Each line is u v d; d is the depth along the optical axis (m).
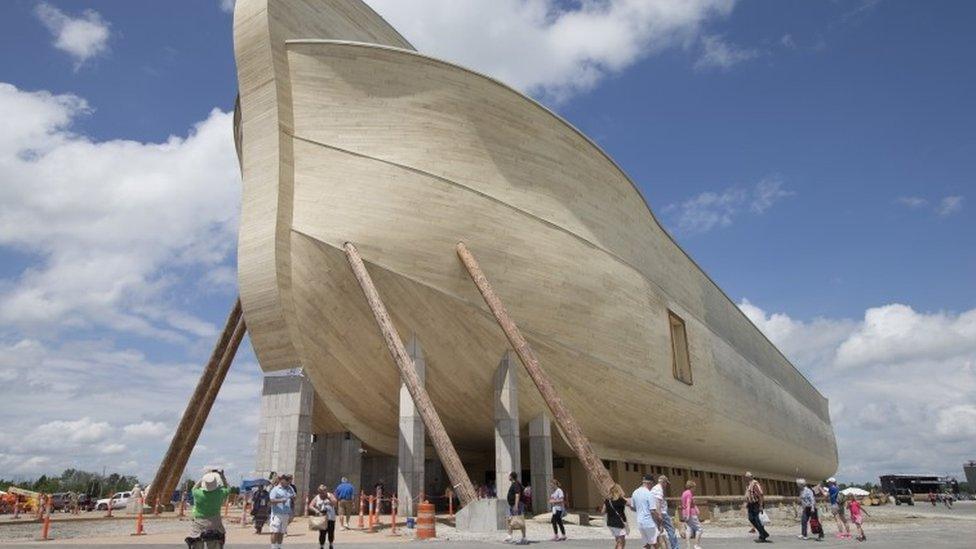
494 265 20.00
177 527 17.94
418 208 19.05
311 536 14.55
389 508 21.80
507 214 20.45
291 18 19.53
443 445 16.12
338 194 18.69
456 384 20.78
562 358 21.62
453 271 19.31
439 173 19.48
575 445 17.22
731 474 39.16
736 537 16.02
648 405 25.83
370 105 19.33
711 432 31.98
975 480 84.12
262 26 18.78
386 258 18.59
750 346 41.25
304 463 19.30
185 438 23.25
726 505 25.42
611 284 23.59
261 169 18.88
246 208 18.98
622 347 23.88
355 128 19.12
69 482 77.62
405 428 18.67
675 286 29.91
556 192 22.23
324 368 19.58
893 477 68.00
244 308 18.84
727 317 37.84
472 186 19.97
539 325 20.95
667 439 28.88
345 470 21.23
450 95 20.11
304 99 19.11
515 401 20.17
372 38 22.95
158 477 23.17
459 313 19.47
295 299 18.52
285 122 18.88
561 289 21.48
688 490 11.83
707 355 32.03
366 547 11.92
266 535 14.81
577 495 25.03
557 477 25.55
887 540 14.84
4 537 14.70
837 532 18.23
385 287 18.70
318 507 10.54
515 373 20.44
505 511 15.24
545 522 18.20
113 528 17.41
